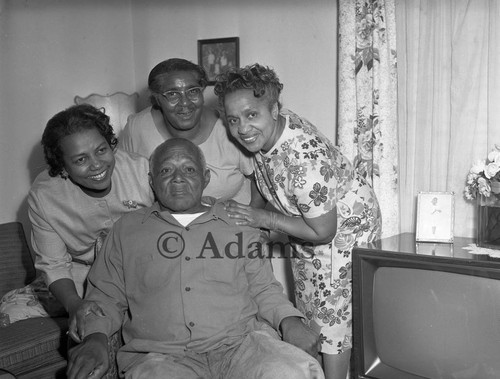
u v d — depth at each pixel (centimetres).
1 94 293
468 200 238
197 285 181
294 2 293
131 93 359
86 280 218
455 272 183
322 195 191
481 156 235
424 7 242
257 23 306
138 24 355
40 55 310
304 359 162
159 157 187
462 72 236
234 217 192
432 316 190
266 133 190
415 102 249
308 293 224
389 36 245
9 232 268
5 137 296
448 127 243
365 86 247
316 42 288
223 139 216
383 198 247
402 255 191
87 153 187
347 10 246
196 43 331
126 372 174
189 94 201
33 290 247
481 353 183
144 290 184
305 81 293
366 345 204
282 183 198
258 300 190
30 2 304
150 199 208
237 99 185
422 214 217
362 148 249
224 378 172
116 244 191
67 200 200
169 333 179
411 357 197
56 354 223
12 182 300
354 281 202
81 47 331
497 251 195
